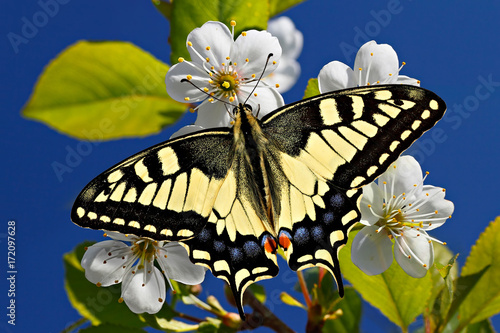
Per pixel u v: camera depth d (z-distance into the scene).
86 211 0.41
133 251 0.43
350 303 0.44
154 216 0.41
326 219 0.42
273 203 0.42
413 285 0.43
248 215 0.42
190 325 0.43
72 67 0.42
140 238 0.43
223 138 0.42
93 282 0.43
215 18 0.43
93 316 0.43
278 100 0.43
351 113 0.42
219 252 0.42
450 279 0.43
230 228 0.42
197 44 0.43
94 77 0.42
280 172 0.42
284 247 0.42
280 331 0.43
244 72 0.43
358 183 0.42
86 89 0.42
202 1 0.43
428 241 0.43
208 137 0.42
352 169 0.42
